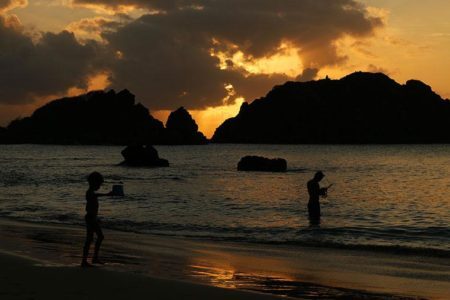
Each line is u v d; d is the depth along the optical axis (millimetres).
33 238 17094
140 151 79500
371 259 14547
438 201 33406
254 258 14406
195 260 13820
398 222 23422
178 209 28141
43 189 40438
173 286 9969
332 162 97000
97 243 12320
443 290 10828
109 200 32594
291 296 10062
